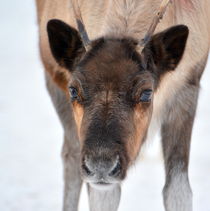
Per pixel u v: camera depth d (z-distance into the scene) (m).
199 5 16.16
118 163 12.80
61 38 14.52
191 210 15.80
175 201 15.72
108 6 15.55
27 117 31.36
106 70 13.27
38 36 18.45
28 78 40.94
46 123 30.23
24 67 44.72
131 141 13.29
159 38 14.26
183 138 15.99
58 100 17.56
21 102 34.50
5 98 35.38
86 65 13.41
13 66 45.12
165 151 16.17
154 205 20.06
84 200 20.45
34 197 20.80
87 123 13.03
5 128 29.25
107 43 13.76
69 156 17.80
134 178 22.50
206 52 16.36
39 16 18.50
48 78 17.67
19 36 60.22
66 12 16.77
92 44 13.86
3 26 66.81
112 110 13.05
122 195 20.92
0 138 27.61
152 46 14.27
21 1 88.19
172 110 15.97
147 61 13.98
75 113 13.71
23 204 20.16
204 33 16.19
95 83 13.21
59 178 22.64
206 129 28.45
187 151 16.05
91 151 12.71
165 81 14.98
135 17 15.12
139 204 20.14
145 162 23.64
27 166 23.84
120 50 13.57
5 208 19.83
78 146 17.66
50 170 23.47
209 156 24.84
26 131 28.78
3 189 21.45
